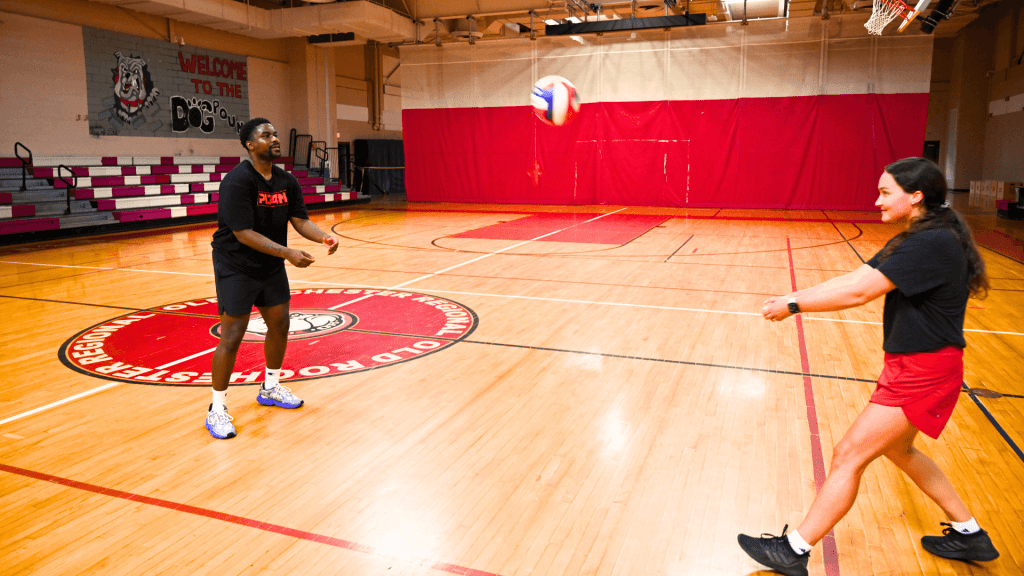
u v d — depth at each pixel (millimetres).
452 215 16156
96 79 14938
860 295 2051
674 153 17562
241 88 18703
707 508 2762
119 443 3410
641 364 4695
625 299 6770
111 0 14578
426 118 19734
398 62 25141
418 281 7723
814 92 16188
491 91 18938
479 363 4715
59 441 3430
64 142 14398
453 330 5574
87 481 3002
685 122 17328
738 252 9883
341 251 10133
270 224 3492
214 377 3494
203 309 6301
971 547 2324
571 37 17906
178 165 16375
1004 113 20703
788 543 2256
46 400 4004
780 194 16875
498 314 6129
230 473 3084
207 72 17625
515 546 2484
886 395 2129
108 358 4809
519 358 4828
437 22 18656
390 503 2809
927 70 15398
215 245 3434
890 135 15836
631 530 2598
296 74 20156
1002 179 20734
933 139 25859
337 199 19266
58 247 10742
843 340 5281
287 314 3754
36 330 5547
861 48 15688
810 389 4180
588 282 7668
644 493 2887
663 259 9273
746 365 4664
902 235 2082
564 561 2389
